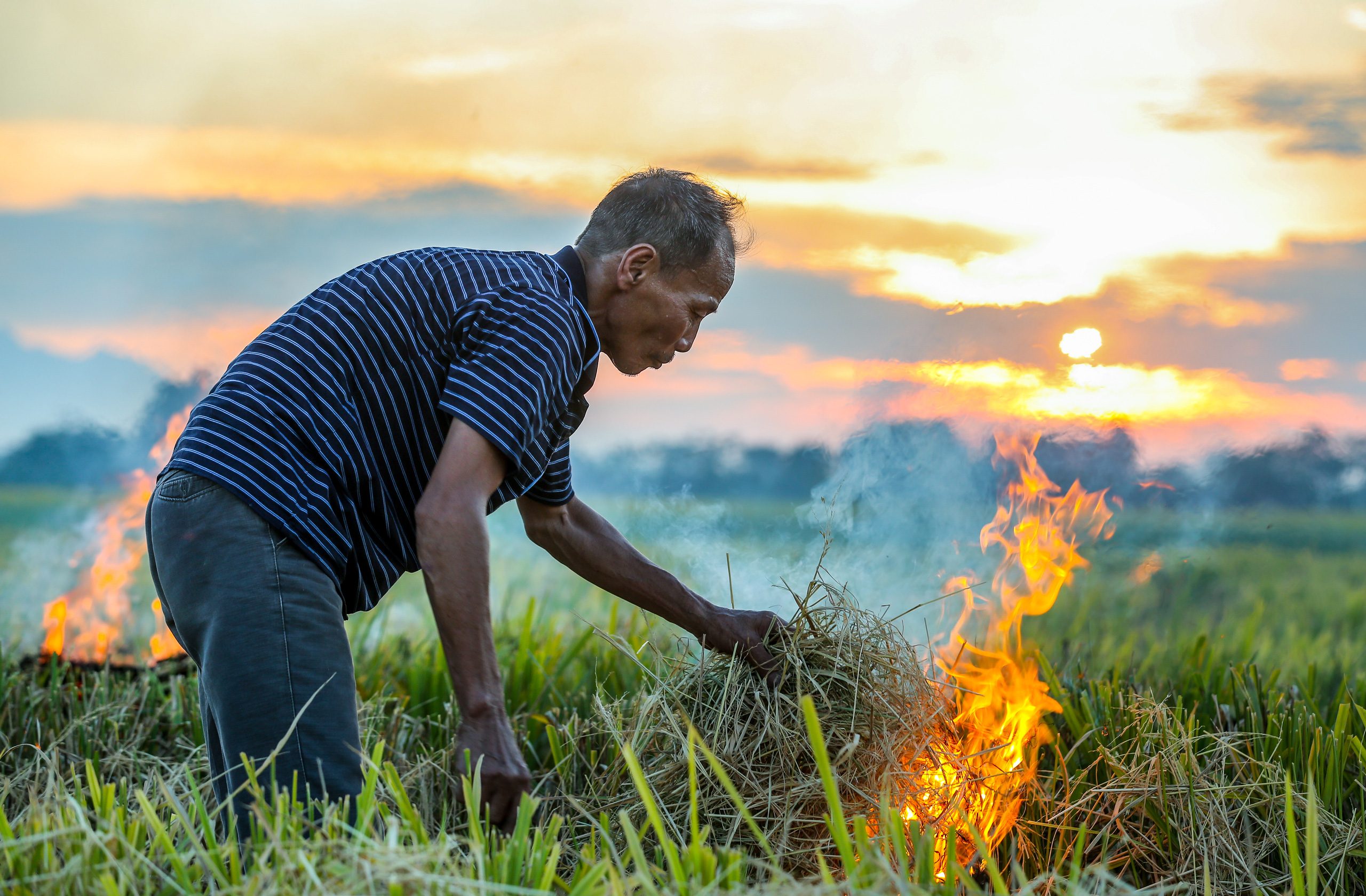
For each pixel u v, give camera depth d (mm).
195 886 1679
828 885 1555
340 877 1578
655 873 1733
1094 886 2127
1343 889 2219
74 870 1641
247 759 1781
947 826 2277
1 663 3430
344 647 2062
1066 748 2799
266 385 2064
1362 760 2430
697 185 2340
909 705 2410
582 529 2576
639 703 2562
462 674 1873
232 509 2006
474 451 1942
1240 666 3289
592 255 2330
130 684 3443
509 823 1896
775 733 2297
